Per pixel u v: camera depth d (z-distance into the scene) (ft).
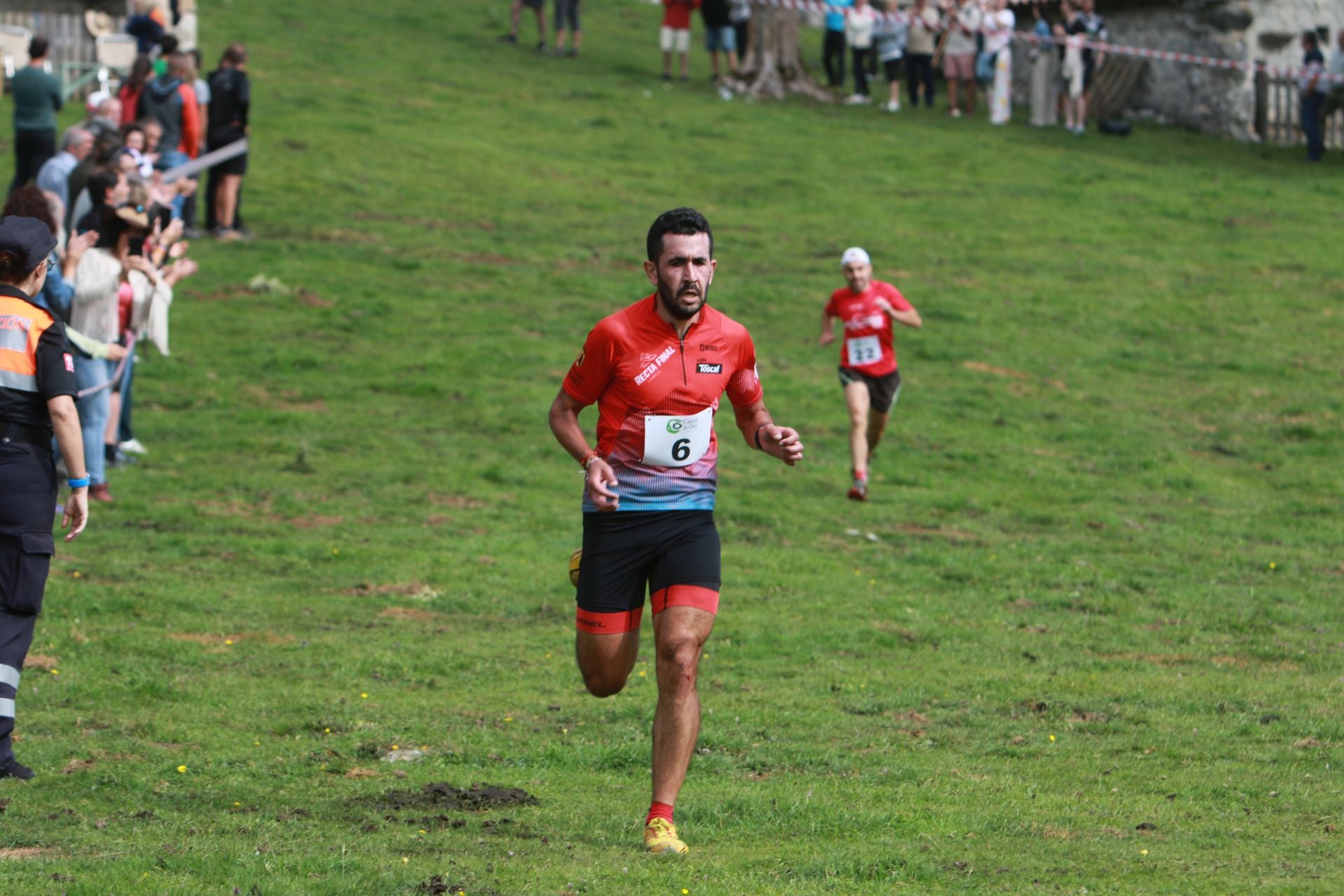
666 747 65.98
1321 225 297.74
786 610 123.75
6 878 57.98
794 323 235.40
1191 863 64.75
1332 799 77.82
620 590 68.03
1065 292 255.29
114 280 135.54
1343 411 204.74
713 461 68.74
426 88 376.68
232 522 141.90
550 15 501.56
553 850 66.18
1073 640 117.39
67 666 98.94
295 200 280.51
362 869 61.36
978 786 79.77
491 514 151.12
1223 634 120.78
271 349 205.77
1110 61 395.75
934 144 355.77
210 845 65.05
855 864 62.90
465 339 216.74
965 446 186.70
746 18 398.01
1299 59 385.70
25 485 76.33
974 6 385.91
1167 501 169.07
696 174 320.50
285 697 94.89
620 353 67.00
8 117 324.80
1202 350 230.27
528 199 295.69
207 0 465.88
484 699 97.14
